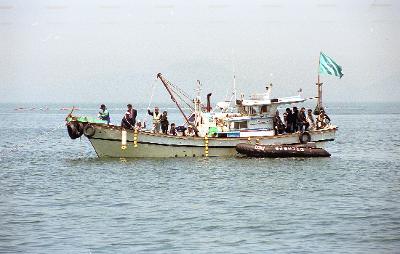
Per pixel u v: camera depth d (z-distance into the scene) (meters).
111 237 36.28
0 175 60.03
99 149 66.69
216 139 67.69
